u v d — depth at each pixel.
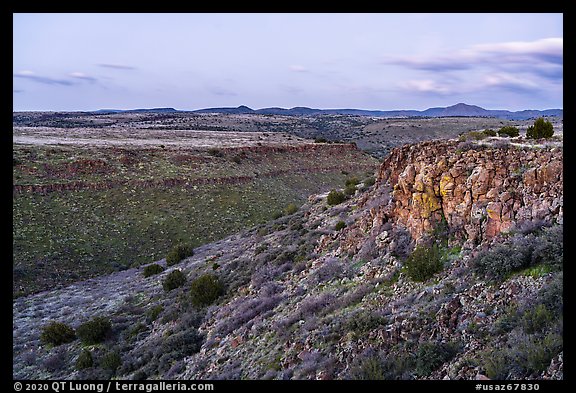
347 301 13.84
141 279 31.91
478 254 11.72
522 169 13.16
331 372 10.16
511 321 8.80
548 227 11.07
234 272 24.05
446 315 10.20
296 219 31.27
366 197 24.34
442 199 14.77
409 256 13.97
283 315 15.59
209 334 17.44
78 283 33.69
